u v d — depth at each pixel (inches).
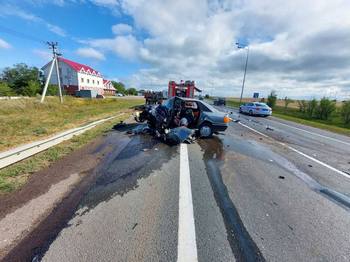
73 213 102.7
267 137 343.9
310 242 91.1
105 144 239.0
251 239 90.8
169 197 123.4
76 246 80.8
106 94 2962.6
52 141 238.7
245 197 129.4
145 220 99.7
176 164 182.2
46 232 88.4
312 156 239.5
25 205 108.0
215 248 84.0
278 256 82.0
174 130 273.3
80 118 456.1
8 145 216.7
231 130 390.9
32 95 1605.6
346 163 218.7
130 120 434.3
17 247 79.6
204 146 252.1
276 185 150.3
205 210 111.6
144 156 200.2
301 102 1169.4
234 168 181.0
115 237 86.9
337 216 113.7
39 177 142.9
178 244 85.0
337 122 912.3
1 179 135.3
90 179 143.3
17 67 2137.1
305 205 124.0
